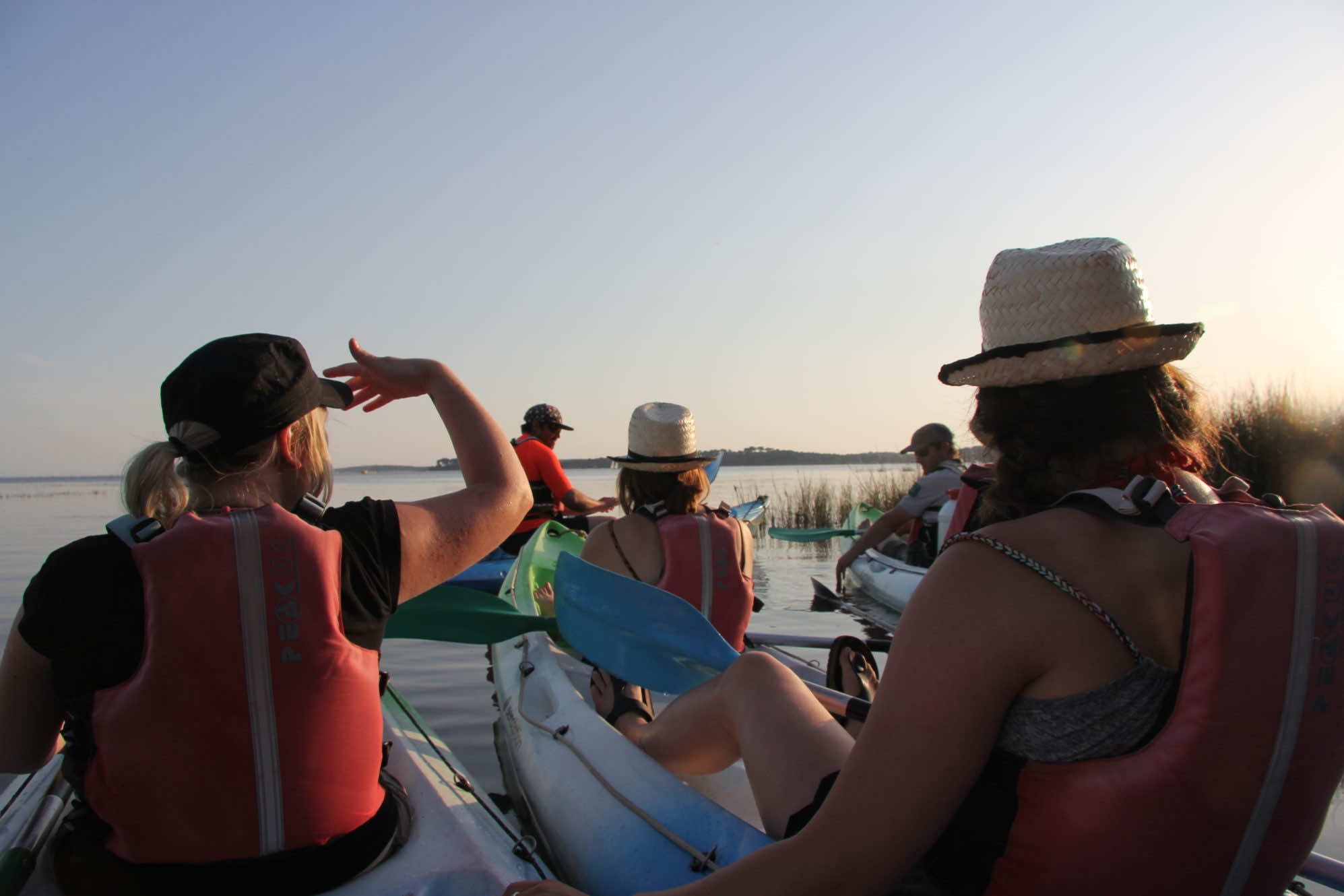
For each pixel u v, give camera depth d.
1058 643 0.94
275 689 1.36
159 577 1.31
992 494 1.16
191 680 1.32
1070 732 0.95
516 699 3.21
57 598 1.29
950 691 0.96
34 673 1.35
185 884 1.38
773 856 1.01
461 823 1.77
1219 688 0.90
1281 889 1.00
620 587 2.56
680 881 1.68
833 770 1.41
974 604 0.97
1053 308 1.07
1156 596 0.95
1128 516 0.98
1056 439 1.09
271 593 1.35
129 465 1.43
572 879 2.03
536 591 4.49
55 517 19.84
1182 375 1.13
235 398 1.41
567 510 6.95
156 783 1.33
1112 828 0.94
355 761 1.46
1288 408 8.73
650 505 3.15
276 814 1.39
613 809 2.01
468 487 1.71
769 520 13.49
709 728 1.82
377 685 1.52
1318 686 0.92
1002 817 1.03
